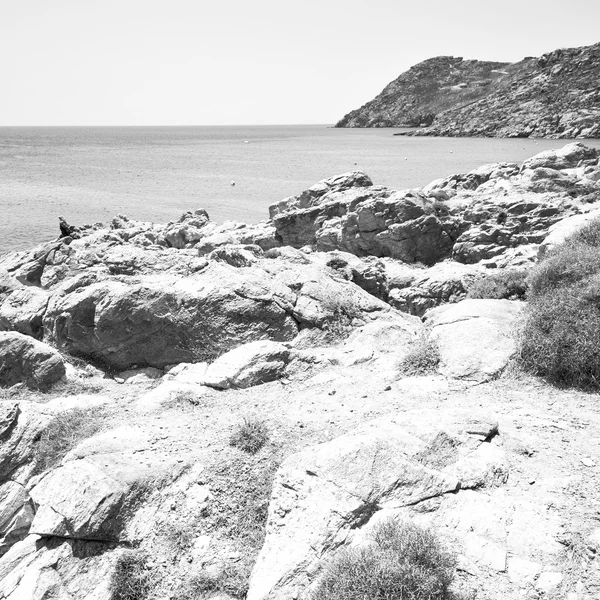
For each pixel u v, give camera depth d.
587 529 7.38
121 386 15.06
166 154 160.38
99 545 8.98
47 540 9.36
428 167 97.00
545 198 32.81
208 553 8.73
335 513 7.80
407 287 24.91
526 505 7.95
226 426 11.34
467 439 9.28
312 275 17.42
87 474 9.56
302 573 7.28
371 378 12.95
